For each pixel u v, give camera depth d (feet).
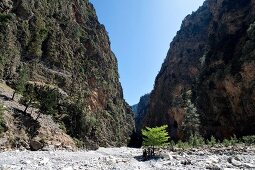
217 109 290.97
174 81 517.55
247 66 252.62
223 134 282.97
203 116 306.14
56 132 211.82
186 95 363.35
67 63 384.88
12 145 161.38
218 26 368.48
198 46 518.78
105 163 68.64
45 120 226.38
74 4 490.49
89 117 324.60
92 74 438.81
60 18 424.87
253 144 126.52
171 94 506.48
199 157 82.89
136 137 532.32
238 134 263.70
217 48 329.31
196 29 552.41
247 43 268.21
